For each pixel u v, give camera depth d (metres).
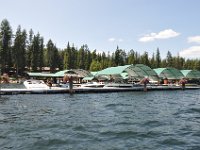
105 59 151.25
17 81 98.31
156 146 12.84
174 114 23.00
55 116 21.25
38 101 33.38
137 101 34.72
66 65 139.88
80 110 25.08
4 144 12.86
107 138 14.22
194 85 74.12
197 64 163.50
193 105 31.00
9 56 117.00
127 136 14.69
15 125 17.36
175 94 49.19
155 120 19.64
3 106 27.84
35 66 126.50
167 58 166.50
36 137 14.20
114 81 73.12
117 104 30.59
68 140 13.70
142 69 67.94
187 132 15.77
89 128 16.62
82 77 80.75
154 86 61.00
